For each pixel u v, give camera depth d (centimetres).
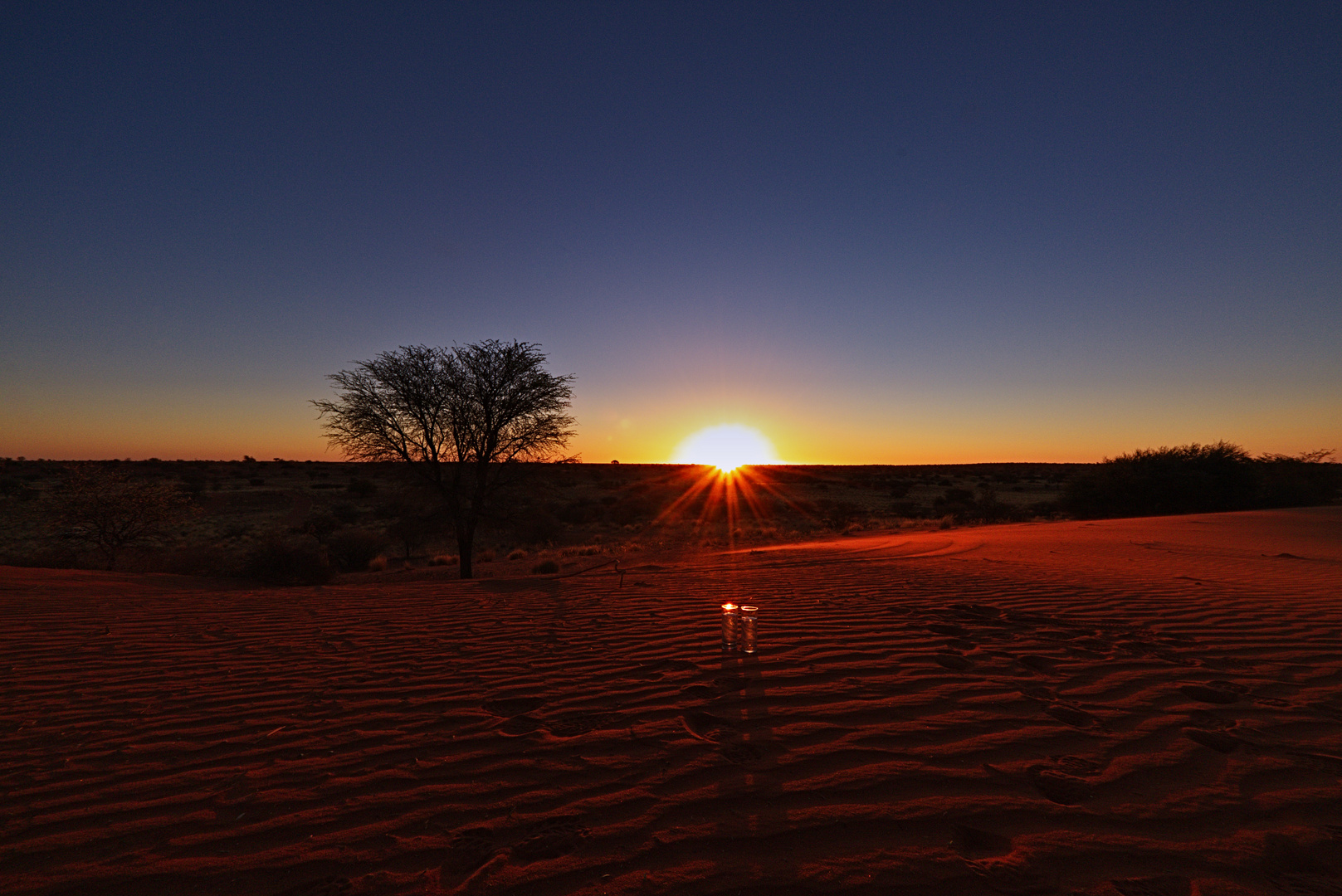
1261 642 533
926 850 245
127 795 310
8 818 291
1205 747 332
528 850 253
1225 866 232
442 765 333
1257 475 2766
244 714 414
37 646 593
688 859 244
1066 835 253
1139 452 2956
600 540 2806
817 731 360
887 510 4206
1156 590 768
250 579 1439
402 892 230
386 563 2088
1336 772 303
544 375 1789
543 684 458
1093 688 424
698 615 675
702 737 357
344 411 1683
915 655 502
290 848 261
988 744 338
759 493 5397
